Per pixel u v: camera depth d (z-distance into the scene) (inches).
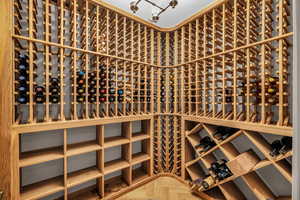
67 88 72.0
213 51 71.0
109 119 71.6
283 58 53.1
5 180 48.9
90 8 70.6
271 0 56.6
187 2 93.1
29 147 64.1
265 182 64.2
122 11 73.5
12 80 50.3
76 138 75.3
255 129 56.2
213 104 71.9
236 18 62.5
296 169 17.7
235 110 63.7
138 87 83.7
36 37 60.9
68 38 72.2
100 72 70.4
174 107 91.8
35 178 64.9
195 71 81.4
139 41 82.1
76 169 74.8
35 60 63.7
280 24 50.6
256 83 58.0
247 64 59.2
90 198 71.5
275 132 51.1
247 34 59.1
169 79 94.2
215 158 80.5
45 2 57.1
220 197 72.4
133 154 93.7
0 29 48.0
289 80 56.6
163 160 98.5
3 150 48.7
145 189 81.1
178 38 91.4
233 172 62.8
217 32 72.2
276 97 54.1
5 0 48.4
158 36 91.8
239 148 72.4
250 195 69.1
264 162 56.7
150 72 89.2
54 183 63.7
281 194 60.4
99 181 73.5
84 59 68.9
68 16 72.1
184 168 86.7
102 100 70.6
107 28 70.4
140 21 81.0
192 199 73.2
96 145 72.6
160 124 94.3
